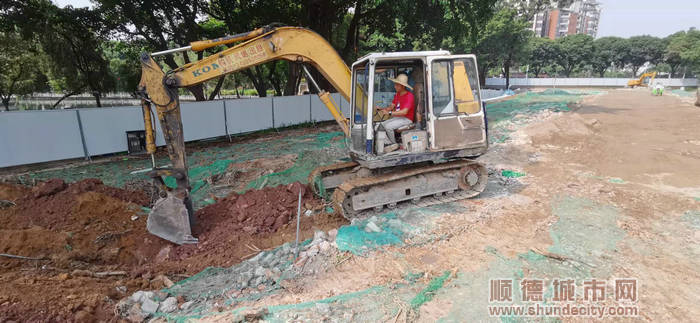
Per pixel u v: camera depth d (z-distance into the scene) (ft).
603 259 14.85
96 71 70.69
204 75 17.48
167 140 17.33
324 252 15.66
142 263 16.65
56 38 61.05
